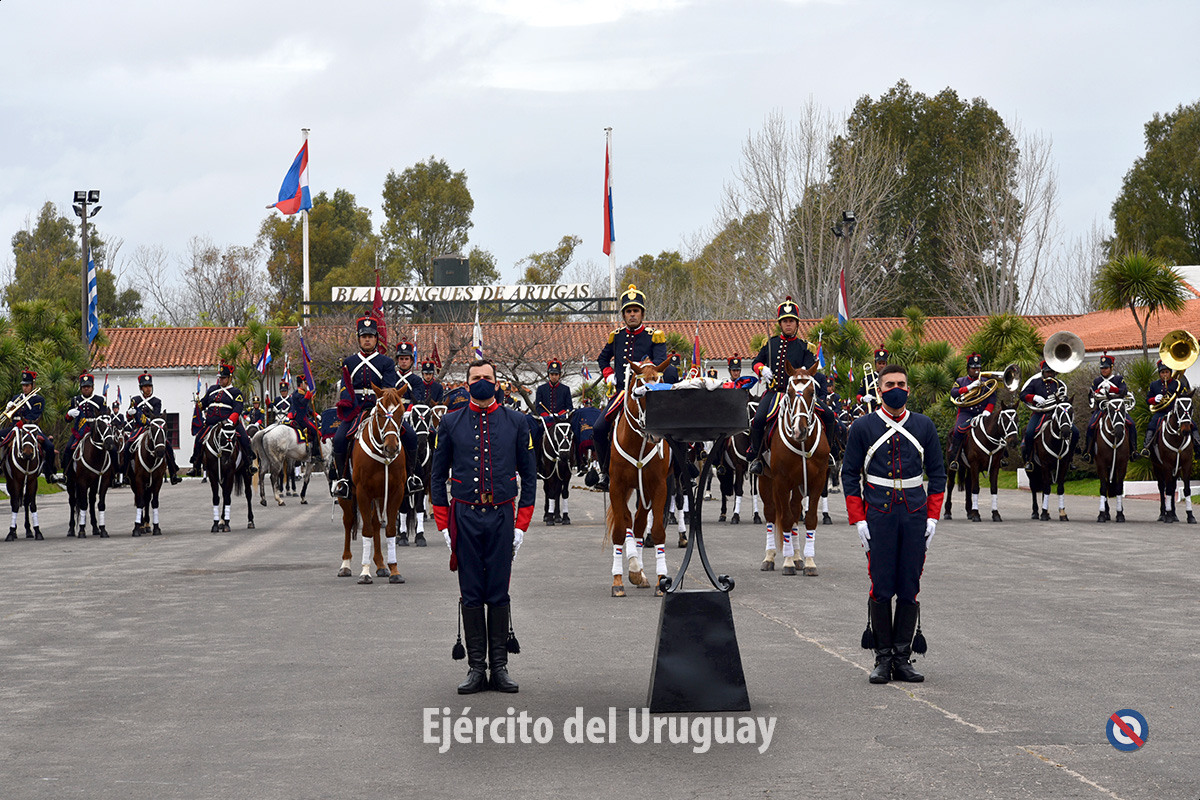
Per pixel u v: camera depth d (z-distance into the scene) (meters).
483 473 8.48
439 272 73.81
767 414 14.84
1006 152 69.88
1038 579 14.13
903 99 73.62
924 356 37.75
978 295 69.25
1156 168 72.69
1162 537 19.23
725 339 56.34
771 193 61.72
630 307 13.41
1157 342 35.25
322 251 94.94
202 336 59.53
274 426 32.25
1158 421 22.02
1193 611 11.73
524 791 6.12
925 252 71.81
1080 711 7.66
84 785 6.28
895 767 6.44
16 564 17.53
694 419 8.15
